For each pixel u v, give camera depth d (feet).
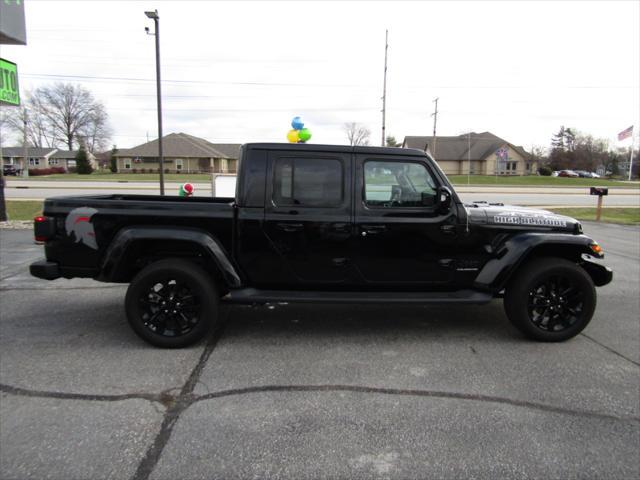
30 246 28.68
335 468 7.73
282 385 10.71
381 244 13.26
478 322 15.53
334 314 16.21
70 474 7.46
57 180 117.91
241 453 8.10
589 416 9.52
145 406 9.67
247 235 12.95
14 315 15.75
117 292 18.83
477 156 209.77
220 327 14.78
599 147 268.00
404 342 13.60
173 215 12.75
